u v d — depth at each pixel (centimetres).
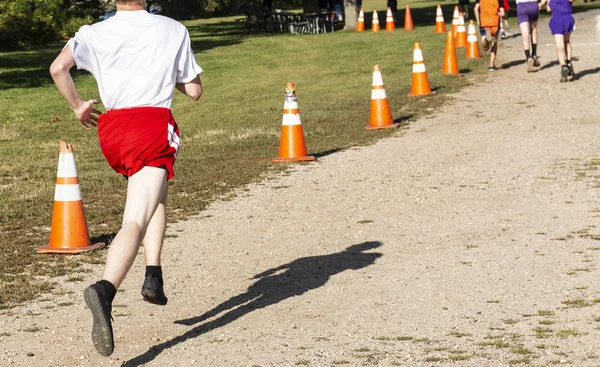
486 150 1290
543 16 3731
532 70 2125
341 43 3288
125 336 605
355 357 545
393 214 959
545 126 1461
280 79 2412
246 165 1269
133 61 552
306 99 1988
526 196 1010
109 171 1299
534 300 651
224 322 630
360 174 1173
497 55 2519
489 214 939
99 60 553
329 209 993
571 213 925
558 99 1728
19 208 1021
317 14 4056
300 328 609
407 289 694
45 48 3756
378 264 772
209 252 832
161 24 564
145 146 542
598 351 537
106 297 500
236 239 878
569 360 523
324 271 757
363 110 1780
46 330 621
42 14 3988
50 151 1520
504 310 630
